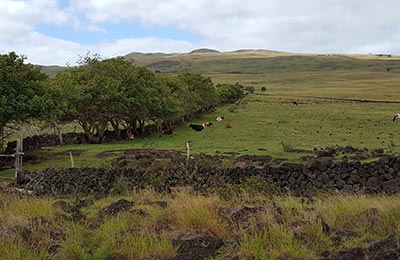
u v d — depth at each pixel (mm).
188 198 11984
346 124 46656
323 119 52375
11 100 25000
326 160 19781
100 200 14406
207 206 9766
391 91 121250
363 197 12766
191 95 54219
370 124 46156
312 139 34969
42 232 8336
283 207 10055
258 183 17531
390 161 18609
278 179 19109
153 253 7496
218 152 26312
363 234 8484
